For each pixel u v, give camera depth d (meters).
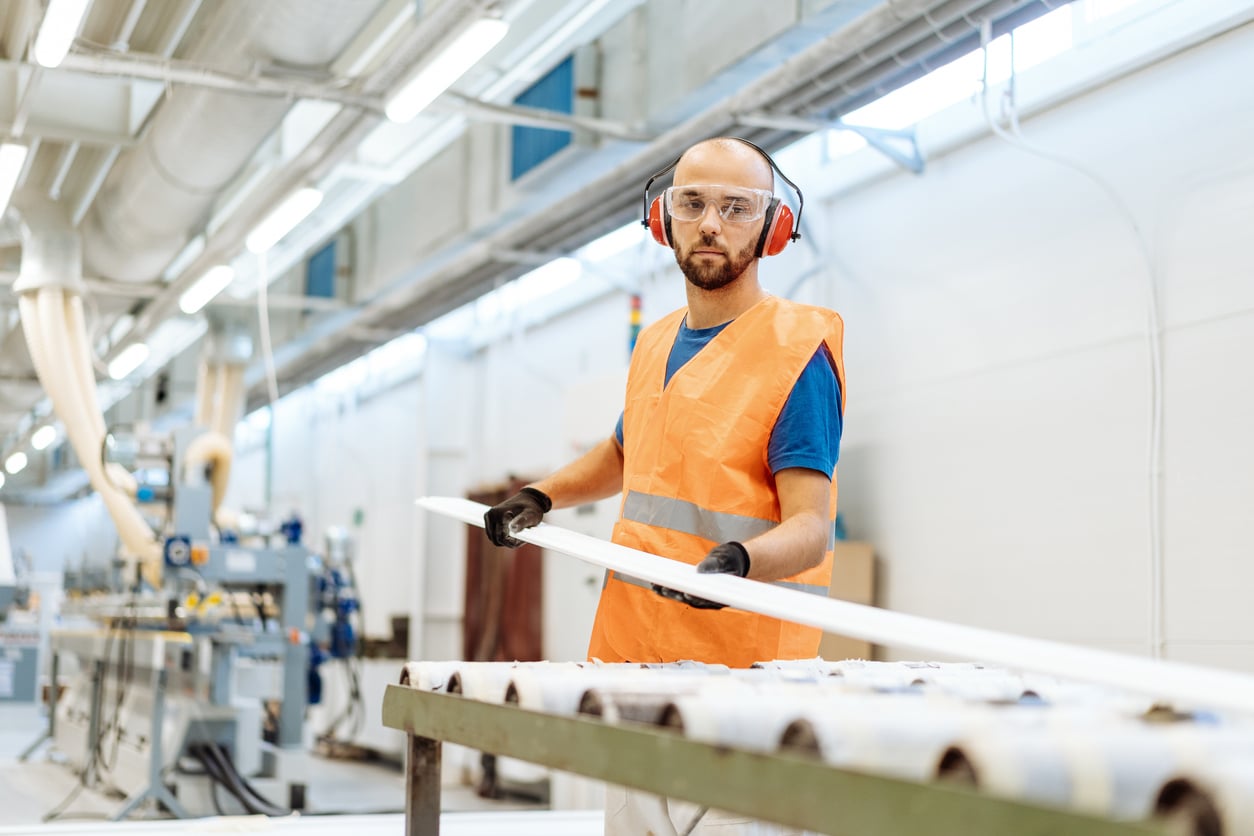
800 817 0.68
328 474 10.75
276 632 5.69
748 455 1.44
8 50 4.50
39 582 10.81
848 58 3.93
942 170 4.62
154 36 5.39
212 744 5.43
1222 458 3.48
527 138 5.59
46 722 10.15
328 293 8.12
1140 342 3.76
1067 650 0.79
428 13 4.20
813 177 5.23
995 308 4.33
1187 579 3.54
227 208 7.12
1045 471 4.07
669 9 4.72
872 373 4.91
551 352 7.43
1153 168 3.77
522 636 6.70
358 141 4.89
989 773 0.61
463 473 8.41
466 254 6.44
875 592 4.78
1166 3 3.73
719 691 0.85
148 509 6.52
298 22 3.97
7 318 9.72
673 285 5.83
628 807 1.47
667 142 4.65
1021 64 4.25
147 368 11.87
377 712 8.46
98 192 6.38
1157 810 0.60
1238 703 0.63
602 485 1.67
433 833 1.24
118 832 1.95
